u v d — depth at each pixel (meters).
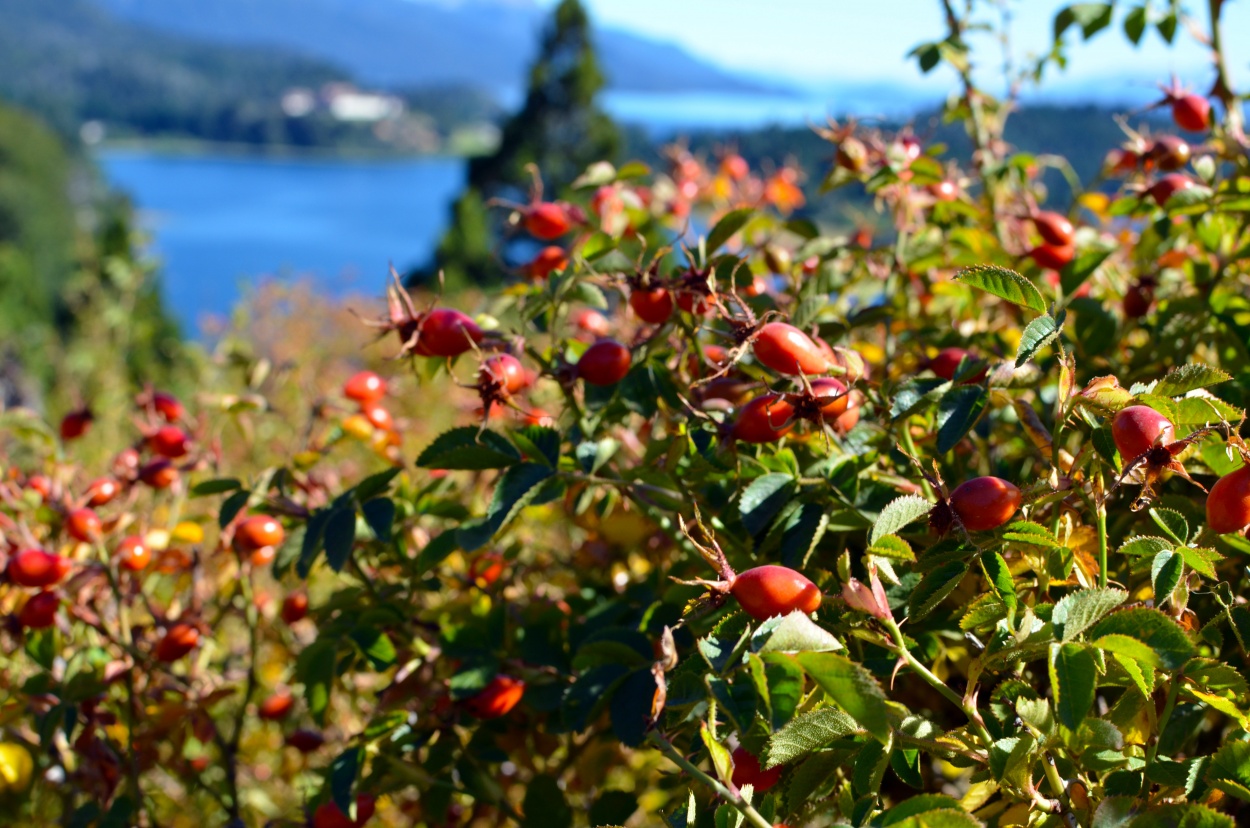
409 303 2.05
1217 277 2.29
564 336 2.56
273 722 3.10
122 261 9.76
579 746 2.40
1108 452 1.43
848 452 1.84
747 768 1.51
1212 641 1.49
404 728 2.16
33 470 3.05
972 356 2.10
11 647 2.71
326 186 160.62
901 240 2.64
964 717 2.01
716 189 4.00
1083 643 1.27
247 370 3.00
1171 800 1.34
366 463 4.46
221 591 2.81
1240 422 1.38
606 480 1.90
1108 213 2.66
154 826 2.48
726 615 1.47
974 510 1.41
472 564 2.55
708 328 1.85
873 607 1.33
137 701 2.57
